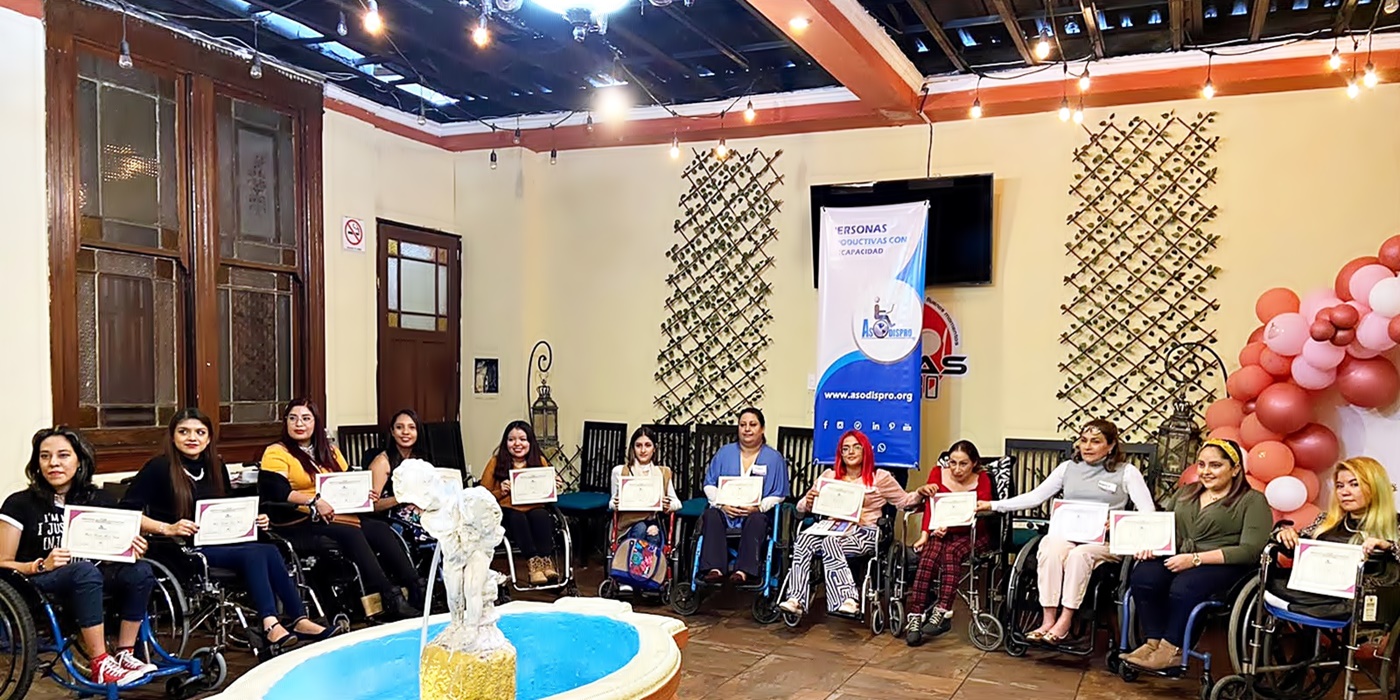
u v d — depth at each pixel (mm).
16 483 4332
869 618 5008
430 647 2348
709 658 4312
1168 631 3842
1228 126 5477
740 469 5324
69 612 3562
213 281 5312
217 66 5320
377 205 6547
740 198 6617
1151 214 5637
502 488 5223
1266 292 4988
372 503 4805
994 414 5973
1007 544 4715
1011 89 5691
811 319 6418
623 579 5137
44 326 4449
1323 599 3479
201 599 4094
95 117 4730
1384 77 5066
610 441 6812
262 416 5680
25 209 4379
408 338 6816
